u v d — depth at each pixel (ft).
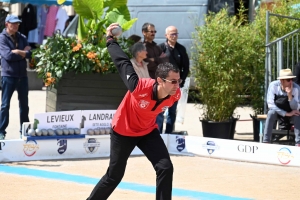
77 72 38.63
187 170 32.55
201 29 40.83
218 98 40.29
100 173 31.30
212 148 36.27
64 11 76.38
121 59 20.90
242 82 40.73
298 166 33.50
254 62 41.24
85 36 40.60
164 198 20.75
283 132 38.29
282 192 27.84
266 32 40.14
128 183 29.14
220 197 26.68
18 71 37.42
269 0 50.08
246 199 26.43
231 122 40.93
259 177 31.01
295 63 42.93
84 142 35.65
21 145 33.88
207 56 40.09
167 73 19.95
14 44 37.42
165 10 58.65
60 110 39.14
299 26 43.62
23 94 38.14
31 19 75.51
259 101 42.01
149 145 21.40
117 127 21.22
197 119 51.57
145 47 35.76
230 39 39.75
